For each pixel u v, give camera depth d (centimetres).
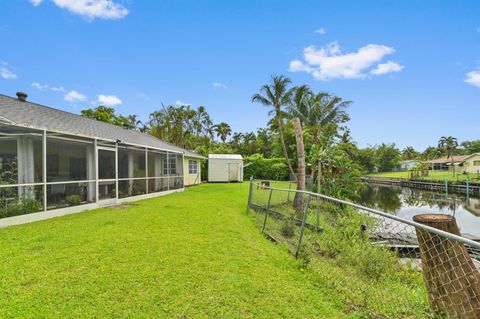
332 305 300
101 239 539
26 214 721
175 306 292
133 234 580
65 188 884
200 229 636
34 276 360
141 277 362
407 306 289
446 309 260
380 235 498
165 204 1064
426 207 2014
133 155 1341
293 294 323
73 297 307
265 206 848
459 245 262
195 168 2316
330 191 1338
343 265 418
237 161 2697
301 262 425
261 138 4591
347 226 518
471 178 3769
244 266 411
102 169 1083
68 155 1028
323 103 2547
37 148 902
